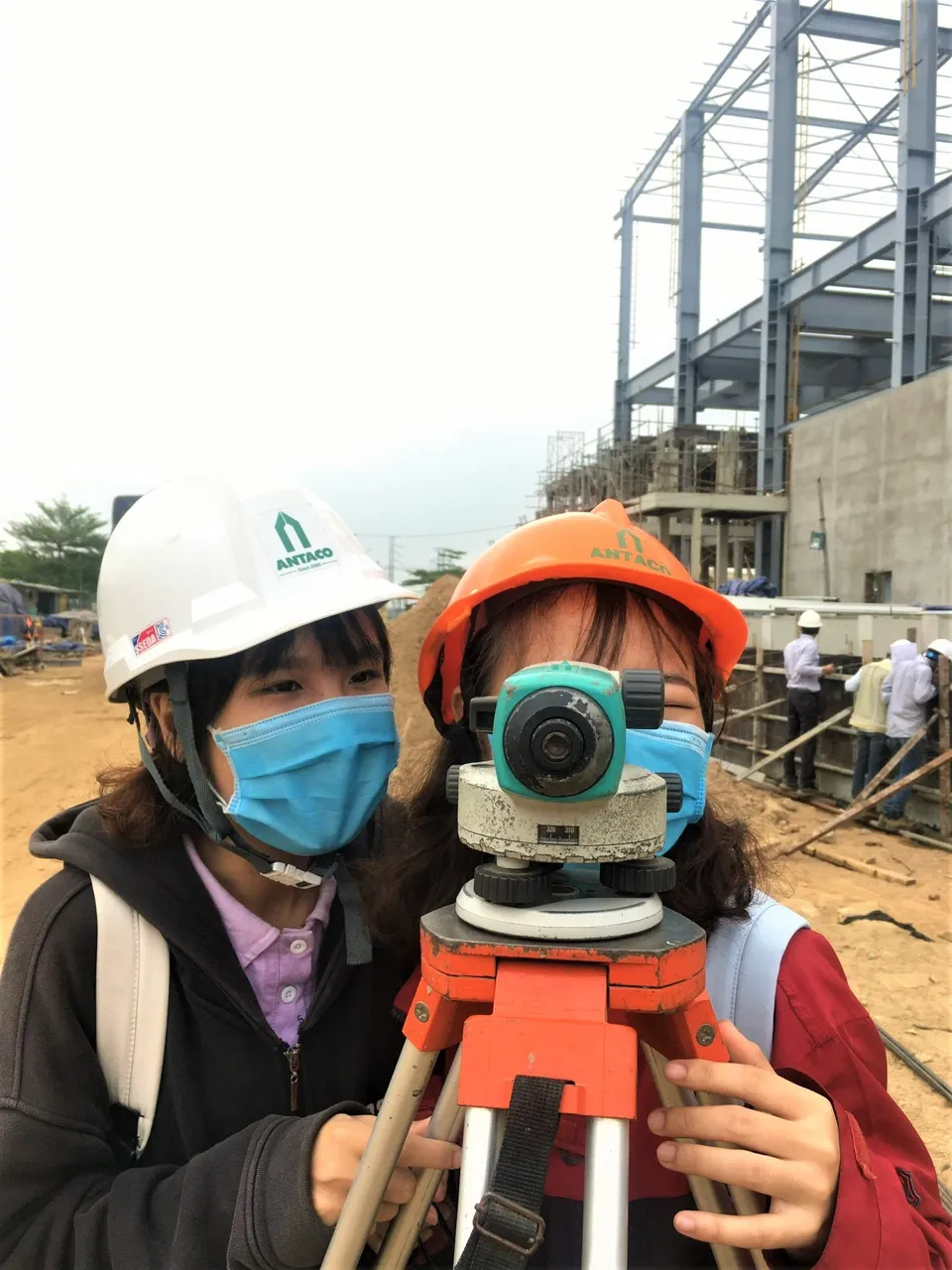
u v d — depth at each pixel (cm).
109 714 1752
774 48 2611
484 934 94
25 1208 123
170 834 150
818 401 3325
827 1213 96
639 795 94
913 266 2094
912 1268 93
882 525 2105
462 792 100
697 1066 95
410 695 1152
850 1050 123
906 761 916
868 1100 121
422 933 97
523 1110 82
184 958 139
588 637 139
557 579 142
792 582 2461
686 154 3278
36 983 131
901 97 2094
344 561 157
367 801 149
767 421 2658
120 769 166
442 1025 95
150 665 146
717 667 156
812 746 1084
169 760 154
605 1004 87
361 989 153
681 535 3216
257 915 155
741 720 1259
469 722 106
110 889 137
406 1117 97
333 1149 107
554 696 88
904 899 694
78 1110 129
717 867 141
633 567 139
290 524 155
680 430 3006
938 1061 443
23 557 6238
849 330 2752
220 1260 109
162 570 152
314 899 160
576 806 91
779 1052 125
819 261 2402
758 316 2788
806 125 2895
